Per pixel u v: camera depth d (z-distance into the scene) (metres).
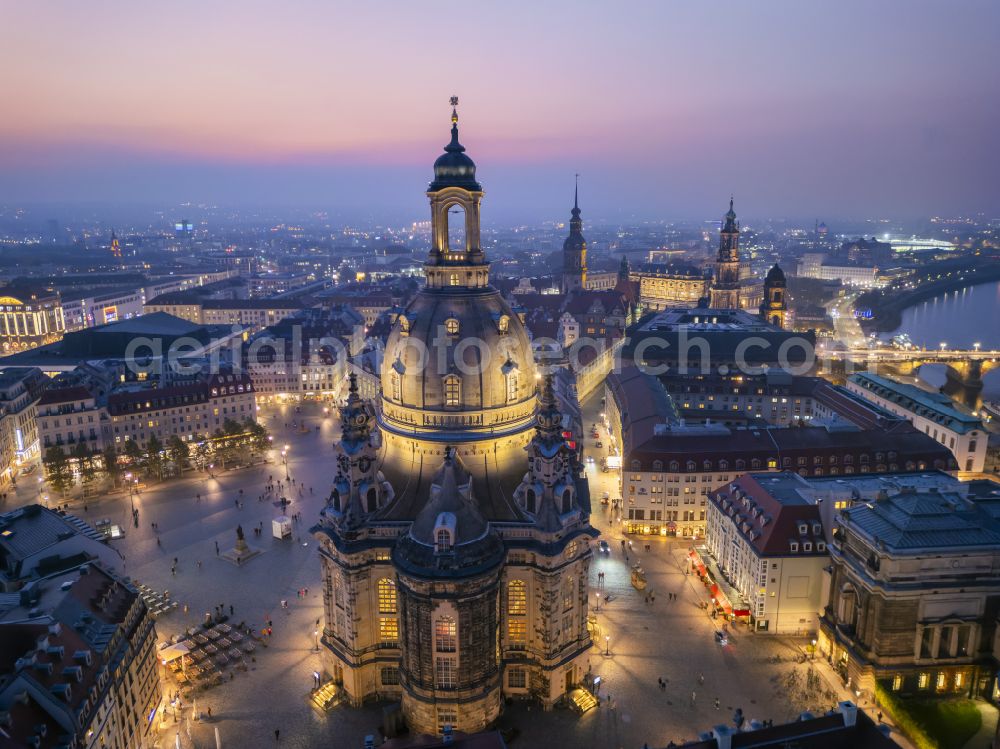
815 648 116.75
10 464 192.62
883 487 116.00
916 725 95.94
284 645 117.81
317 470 196.50
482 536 95.62
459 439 107.81
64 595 93.44
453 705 94.94
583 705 102.50
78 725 78.06
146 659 100.81
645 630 121.38
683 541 153.62
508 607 103.75
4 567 109.12
